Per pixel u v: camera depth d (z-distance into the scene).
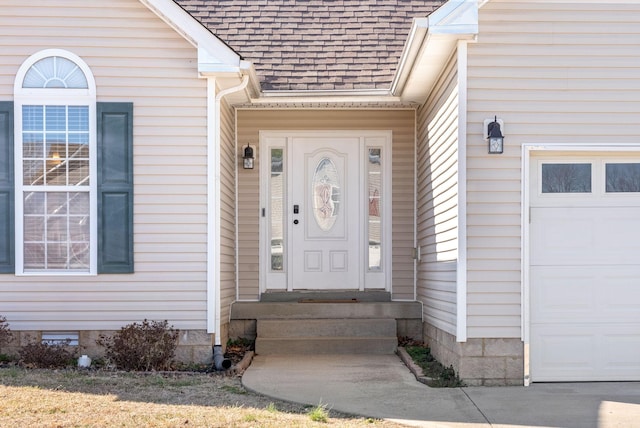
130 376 8.22
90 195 9.16
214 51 8.97
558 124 8.14
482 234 8.11
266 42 11.70
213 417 6.41
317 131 11.55
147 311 9.13
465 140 8.10
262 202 11.52
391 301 11.37
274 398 7.38
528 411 6.94
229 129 10.80
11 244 9.05
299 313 10.80
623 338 8.32
